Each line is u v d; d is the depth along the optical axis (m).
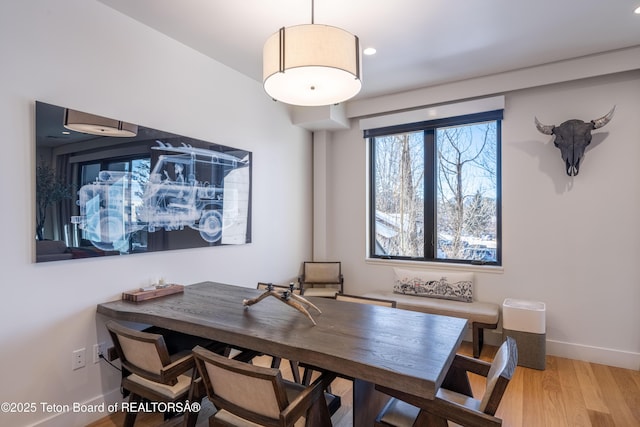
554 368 2.99
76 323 2.13
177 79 2.76
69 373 2.10
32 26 1.93
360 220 4.38
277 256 3.90
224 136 3.20
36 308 1.96
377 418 1.56
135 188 2.44
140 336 1.62
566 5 2.31
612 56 2.96
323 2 2.27
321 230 4.50
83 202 2.15
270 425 1.33
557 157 3.28
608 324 3.08
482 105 3.52
